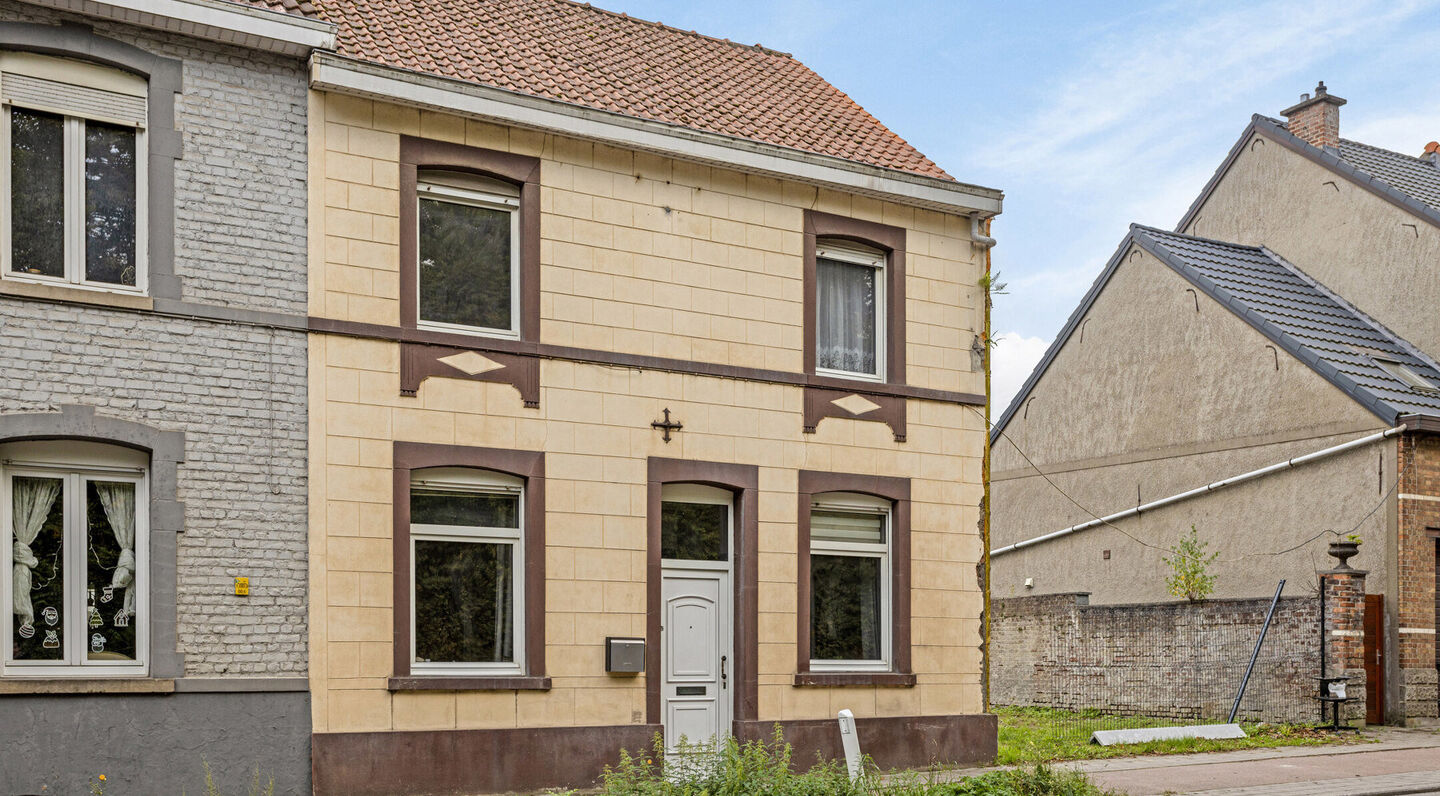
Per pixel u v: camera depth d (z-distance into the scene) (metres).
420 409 12.88
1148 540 22.89
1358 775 13.39
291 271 12.39
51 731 11.02
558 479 13.55
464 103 13.16
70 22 11.65
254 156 12.34
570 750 13.29
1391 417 19.05
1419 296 22.12
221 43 12.28
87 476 11.59
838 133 16.36
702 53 17.48
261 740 11.86
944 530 15.86
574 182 13.96
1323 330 21.84
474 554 13.29
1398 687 18.45
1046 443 25.34
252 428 12.08
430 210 13.43
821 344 15.56
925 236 16.14
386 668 12.47
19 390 11.12
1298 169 24.61
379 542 12.55
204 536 11.79
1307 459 20.17
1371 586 19.11
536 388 13.51
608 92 14.76
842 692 14.98
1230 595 21.25
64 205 11.66
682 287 14.47
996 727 15.77
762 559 14.66
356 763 12.20
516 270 13.74
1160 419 23.05
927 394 15.88
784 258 15.15
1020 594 25.28
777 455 14.84
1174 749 15.61
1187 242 24.16
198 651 11.68
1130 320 23.92
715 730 14.34
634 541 13.90
